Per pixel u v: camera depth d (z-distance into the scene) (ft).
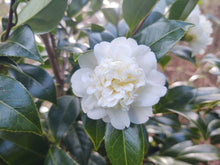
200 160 1.12
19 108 0.55
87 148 0.99
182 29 0.69
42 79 0.78
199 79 2.08
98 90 0.62
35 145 0.90
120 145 0.67
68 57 1.07
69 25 1.06
